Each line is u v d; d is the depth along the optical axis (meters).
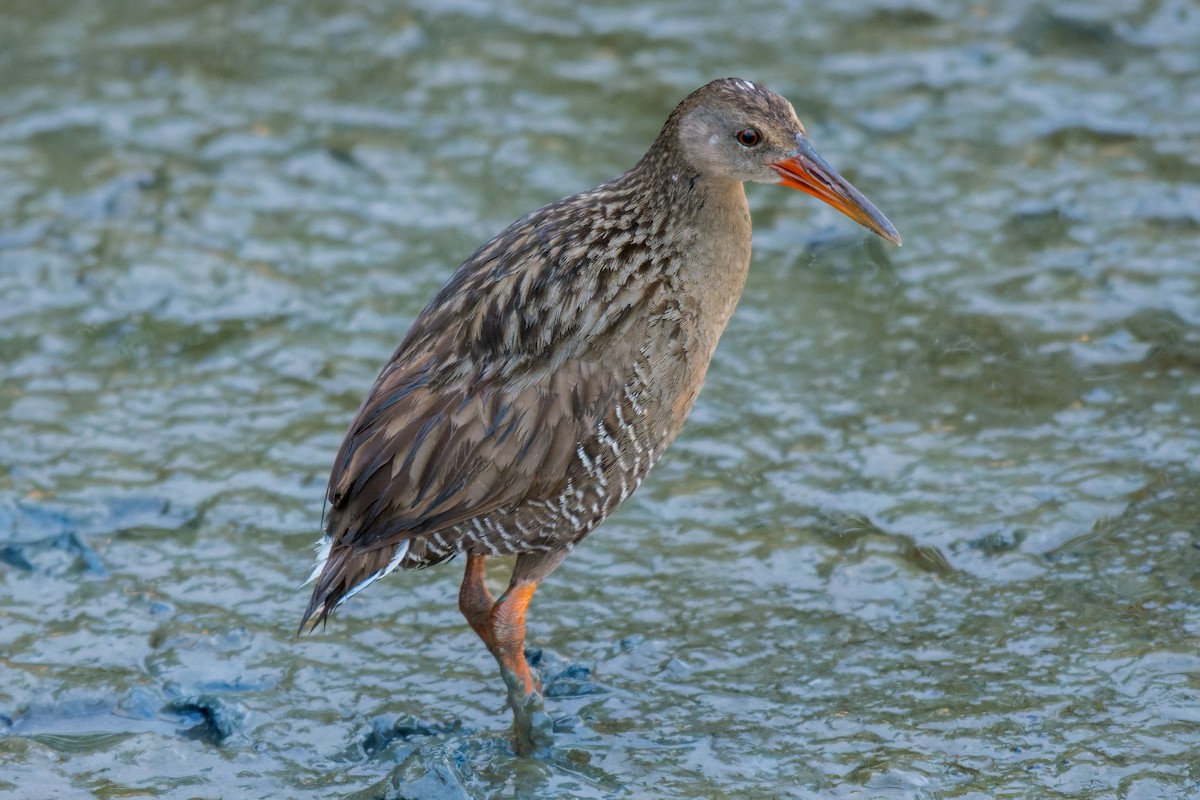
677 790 8.88
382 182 14.69
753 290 13.45
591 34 16.77
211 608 10.33
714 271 9.30
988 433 11.80
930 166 14.77
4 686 9.60
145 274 13.43
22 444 11.69
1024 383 12.27
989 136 15.13
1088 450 11.55
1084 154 14.85
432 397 8.79
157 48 16.53
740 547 10.84
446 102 15.77
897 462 11.55
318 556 8.91
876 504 11.16
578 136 15.26
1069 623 10.02
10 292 13.25
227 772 9.10
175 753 9.21
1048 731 9.16
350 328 12.98
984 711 9.34
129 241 13.79
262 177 14.73
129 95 15.81
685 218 9.23
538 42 16.66
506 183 14.63
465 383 8.83
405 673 9.91
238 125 15.41
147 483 11.35
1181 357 12.41
